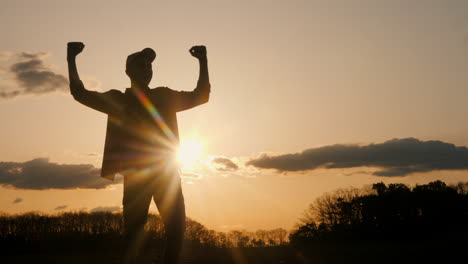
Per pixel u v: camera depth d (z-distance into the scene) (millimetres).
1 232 88812
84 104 4855
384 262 9539
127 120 4820
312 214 109062
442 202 99438
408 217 99125
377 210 100688
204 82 5141
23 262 21438
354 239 96688
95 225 86000
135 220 4664
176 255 4598
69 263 14508
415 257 10047
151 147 4766
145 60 4926
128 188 4734
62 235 85188
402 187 107062
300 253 11344
